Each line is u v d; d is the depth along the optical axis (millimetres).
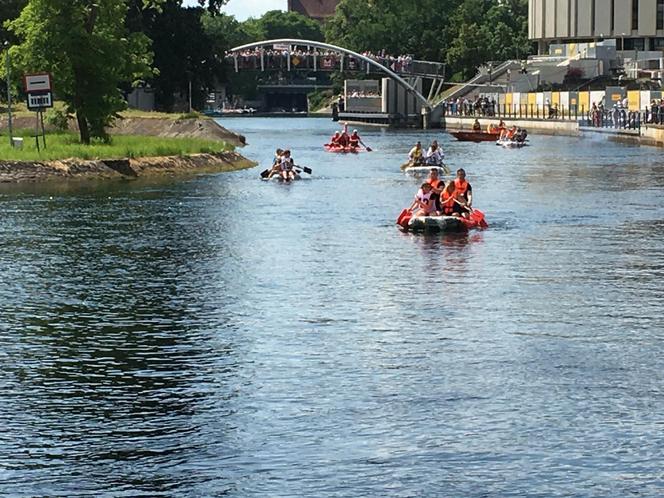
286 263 40125
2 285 35969
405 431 21859
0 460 20641
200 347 28000
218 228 49469
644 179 74375
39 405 23562
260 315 31547
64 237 46281
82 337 29078
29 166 72688
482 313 31609
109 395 24188
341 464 20359
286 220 52406
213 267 39312
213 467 20281
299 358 26891
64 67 86562
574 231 48281
